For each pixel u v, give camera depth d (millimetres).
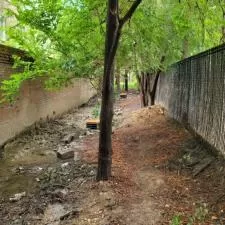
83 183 4953
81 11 5512
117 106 15461
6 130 7730
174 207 3975
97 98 19297
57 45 6172
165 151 6121
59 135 9023
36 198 4707
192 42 8133
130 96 20094
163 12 6605
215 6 5793
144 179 4914
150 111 10297
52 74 6590
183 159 5535
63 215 4016
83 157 6570
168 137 6910
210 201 4008
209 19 6262
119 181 4781
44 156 7000
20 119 8547
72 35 5848
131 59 7129
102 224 3695
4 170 6109
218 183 4367
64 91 12961
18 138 8398
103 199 4258
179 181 4754
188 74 6777
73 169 5828
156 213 3854
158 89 11766
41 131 9461
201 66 5797
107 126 4773
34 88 9516
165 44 7699
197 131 5980
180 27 6754
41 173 5840
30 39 6496
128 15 4383
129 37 6316
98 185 4656
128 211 3930
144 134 7633
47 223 3932
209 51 5316
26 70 6633
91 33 5902
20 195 4848
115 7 4492
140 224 3646
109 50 4602
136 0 4301
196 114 6090
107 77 4684
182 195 4281
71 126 10445
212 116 5148
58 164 6352
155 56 7754
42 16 6160
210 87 5277
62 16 5816
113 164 5566
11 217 4180
